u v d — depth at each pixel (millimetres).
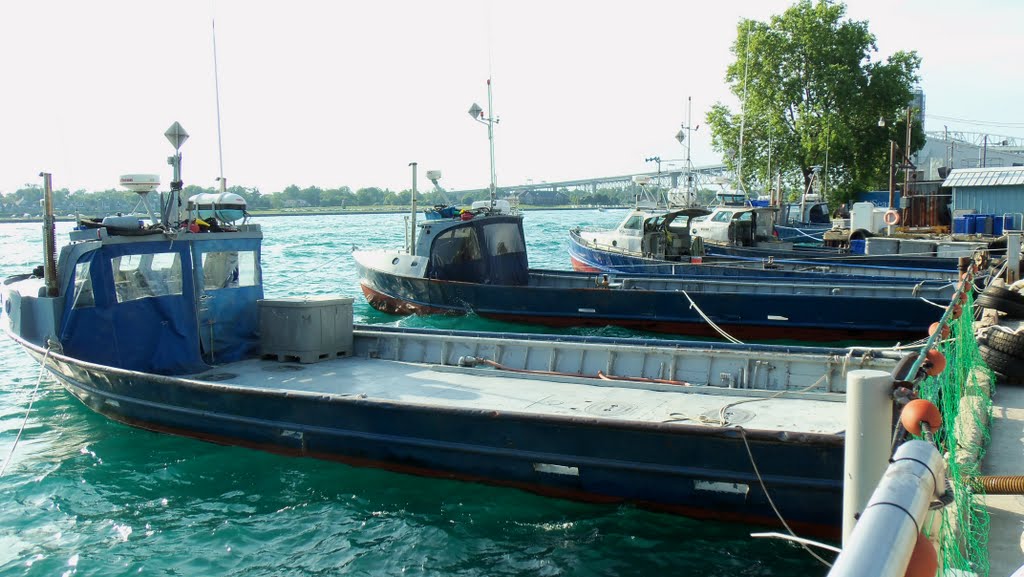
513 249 18828
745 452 6590
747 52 38719
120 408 9914
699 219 27812
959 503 4168
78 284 9781
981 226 25922
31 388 12391
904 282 16500
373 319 18594
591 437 7125
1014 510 5203
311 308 10609
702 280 17328
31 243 58125
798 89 48156
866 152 49031
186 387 9023
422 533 7082
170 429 9523
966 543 4215
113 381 9625
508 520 7262
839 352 8688
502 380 9461
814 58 47750
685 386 8656
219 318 10656
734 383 8922
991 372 7699
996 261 15086
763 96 48344
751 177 50969
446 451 7816
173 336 10188
